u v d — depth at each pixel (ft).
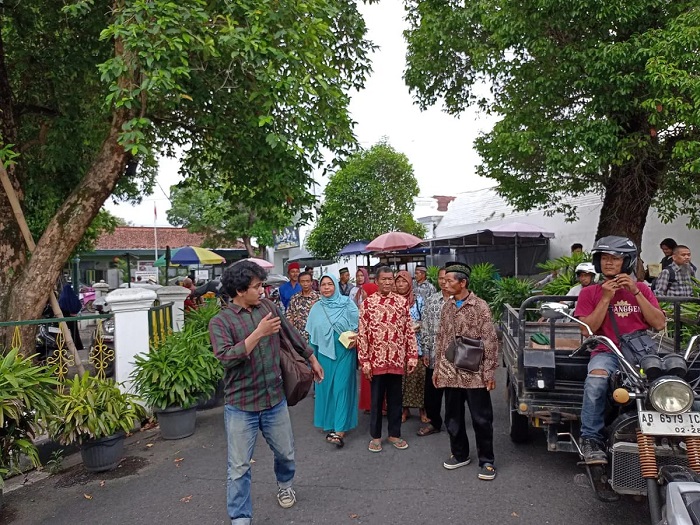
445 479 14.38
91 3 21.81
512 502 12.87
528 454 16.08
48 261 21.89
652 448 9.65
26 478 16.19
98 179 22.77
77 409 15.42
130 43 18.17
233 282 11.75
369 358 16.66
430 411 18.39
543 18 28.04
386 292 16.96
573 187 34.47
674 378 9.45
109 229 52.75
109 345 22.62
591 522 11.82
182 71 18.63
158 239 112.37
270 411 12.10
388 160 63.98
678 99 24.34
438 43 38.22
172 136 30.14
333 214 63.77
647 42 26.23
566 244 51.03
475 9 34.19
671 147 28.94
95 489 15.01
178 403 19.07
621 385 10.90
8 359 13.80
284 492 13.11
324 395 17.89
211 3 20.52
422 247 60.23
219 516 12.85
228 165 28.25
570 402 13.58
